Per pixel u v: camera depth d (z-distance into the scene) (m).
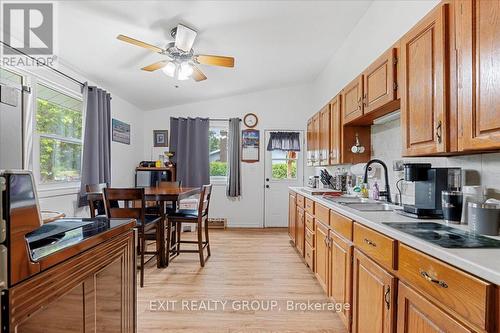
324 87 4.42
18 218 0.74
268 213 5.37
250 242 4.21
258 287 2.63
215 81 4.40
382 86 2.00
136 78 3.72
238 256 3.54
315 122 4.16
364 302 1.58
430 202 1.63
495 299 0.76
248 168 5.37
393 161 2.46
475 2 1.11
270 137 5.32
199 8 2.39
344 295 1.88
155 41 2.78
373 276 1.46
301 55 3.80
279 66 4.14
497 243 1.04
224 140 5.41
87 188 3.02
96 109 3.41
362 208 2.14
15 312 0.72
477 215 1.20
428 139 1.43
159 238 3.12
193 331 1.94
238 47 3.32
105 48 2.83
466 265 0.85
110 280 1.21
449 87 1.28
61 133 3.15
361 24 2.92
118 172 4.33
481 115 1.09
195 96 4.97
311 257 2.89
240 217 5.36
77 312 0.98
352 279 1.76
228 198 5.35
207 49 3.31
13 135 0.98
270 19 2.74
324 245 2.41
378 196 2.56
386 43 2.41
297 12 2.68
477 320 0.80
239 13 2.56
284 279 2.82
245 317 2.12
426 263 1.03
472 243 1.04
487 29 1.05
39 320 0.81
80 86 3.37
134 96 4.44
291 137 5.35
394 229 1.31
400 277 1.22
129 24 2.46
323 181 4.20
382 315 1.36
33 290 0.78
